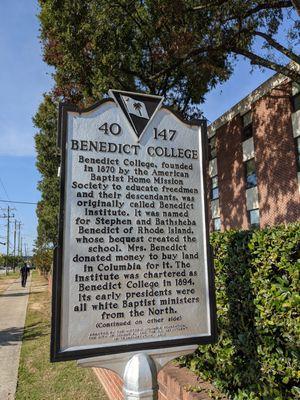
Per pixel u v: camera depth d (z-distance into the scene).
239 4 11.62
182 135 3.73
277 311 3.13
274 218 18.16
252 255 3.51
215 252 4.18
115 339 3.19
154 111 3.65
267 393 3.30
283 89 17.91
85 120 3.43
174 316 3.40
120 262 3.32
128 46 12.27
